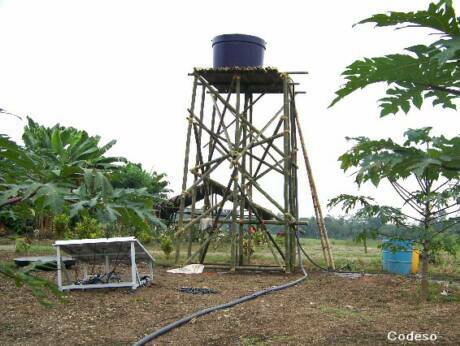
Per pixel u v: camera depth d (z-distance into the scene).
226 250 21.61
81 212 2.94
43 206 2.94
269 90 15.05
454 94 3.47
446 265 14.91
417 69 3.35
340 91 3.60
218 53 14.15
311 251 22.91
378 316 6.93
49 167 3.22
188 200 18.55
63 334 6.15
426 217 7.53
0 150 2.69
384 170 3.63
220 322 6.65
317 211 15.12
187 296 8.77
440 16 2.98
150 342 5.74
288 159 13.55
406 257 13.42
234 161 13.07
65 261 11.89
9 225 11.95
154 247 21.64
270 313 7.18
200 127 13.99
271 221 13.42
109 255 9.73
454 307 7.55
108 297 8.58
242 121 13.67
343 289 9.74
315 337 5.65
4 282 9.62
